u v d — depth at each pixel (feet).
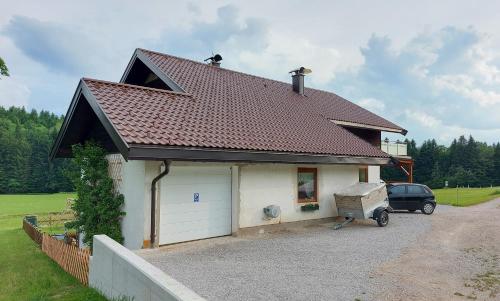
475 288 23.84
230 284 23.16
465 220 54.65
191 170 35.96
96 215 36.81
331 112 67.77
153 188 32.68
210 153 33.58
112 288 21.80
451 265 29.04
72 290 25.80
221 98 49.19
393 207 64.39
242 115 46.09
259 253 31.55
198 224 36.45
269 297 21.02
